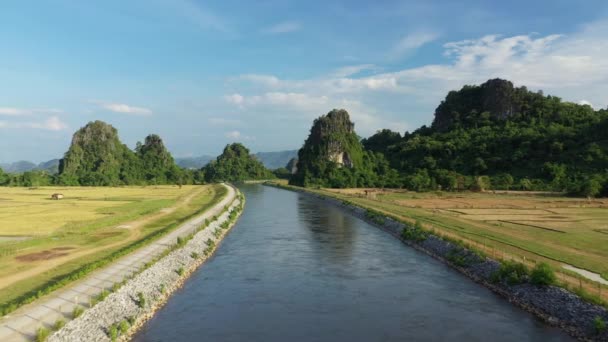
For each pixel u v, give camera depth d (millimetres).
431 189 149750
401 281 42625
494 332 30000
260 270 47281
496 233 58344
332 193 152500
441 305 35562
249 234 70750
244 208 113188
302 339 29062
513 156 172875
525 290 35812
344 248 58719
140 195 140250
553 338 28766
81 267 40250
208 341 28641
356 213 96625
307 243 62531
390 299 37219
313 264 49719
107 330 28062
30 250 48219
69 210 88750
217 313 33969
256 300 37188
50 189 173875
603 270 39156
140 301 33344
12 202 107938
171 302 36594
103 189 180000
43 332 24203
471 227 63719
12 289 33375
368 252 56062
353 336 29656
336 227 78312
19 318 27281
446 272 45812
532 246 49250
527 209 89312
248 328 30969
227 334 29875
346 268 47812
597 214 80000
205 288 40656
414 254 54781
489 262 43188
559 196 120750
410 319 32594
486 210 88062
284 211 105562
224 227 75188
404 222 70562
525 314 33219
